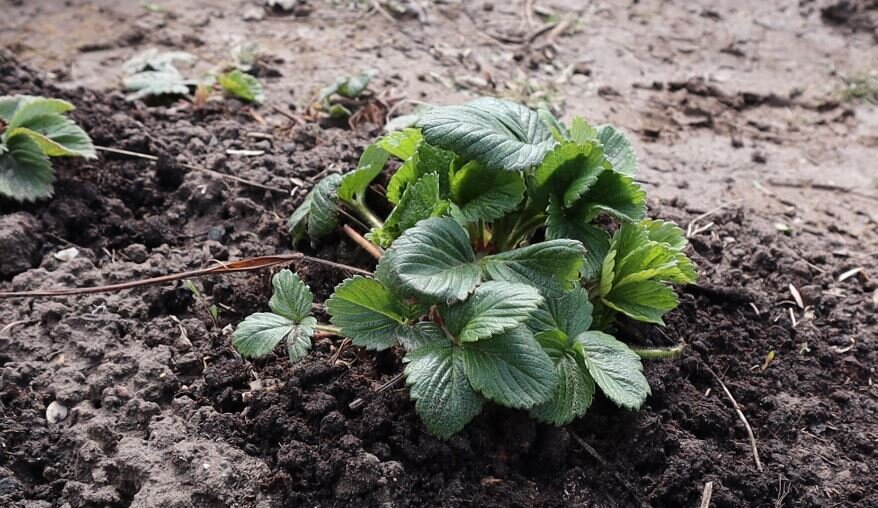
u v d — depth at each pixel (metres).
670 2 1.70
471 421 1.03
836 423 1.10
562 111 1.44
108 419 1.03
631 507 1.02
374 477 0.99
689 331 1.14
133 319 1.11
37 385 1.05
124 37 1.50
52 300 1.11
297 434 1.02
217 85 1.40
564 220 1.06
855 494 1.05
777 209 1.33
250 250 1.18
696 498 1.03
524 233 1.10
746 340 1.15
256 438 1.03
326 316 1.11
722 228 1.28
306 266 1.15
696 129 1.45
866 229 1.32
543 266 1.02
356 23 1.57
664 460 1.04
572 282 1.02
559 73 1.51
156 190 1.23
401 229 1.05
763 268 1.23
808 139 1.45
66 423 1.03
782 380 1.12
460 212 1.06
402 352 1.06
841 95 1.52
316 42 1.52
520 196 1.06
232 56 1.48
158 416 1.03
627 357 1.03
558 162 1.05
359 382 1.05
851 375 1.14
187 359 1.07
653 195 1.33
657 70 1.54
